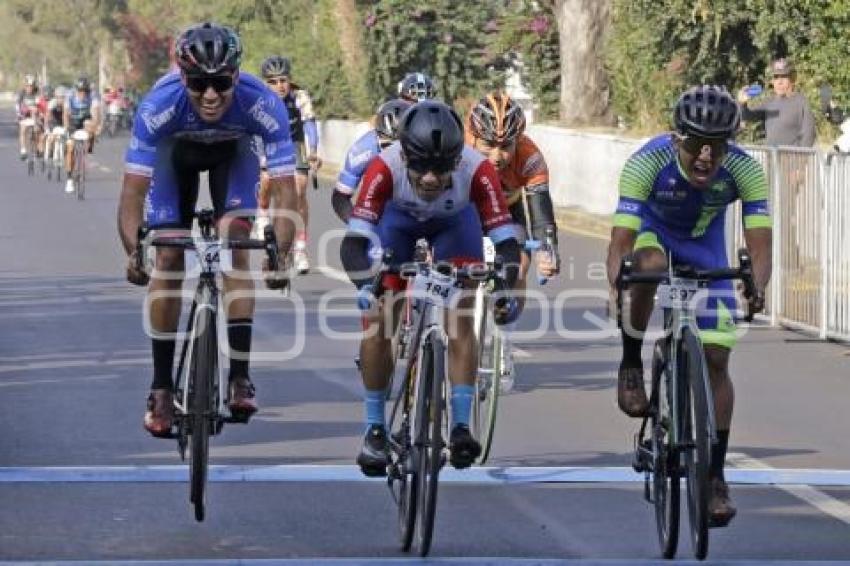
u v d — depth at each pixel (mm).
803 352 36031
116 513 21391
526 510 21859
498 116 25609
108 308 41688
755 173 20625
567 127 76125
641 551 19812
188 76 20531
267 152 21688
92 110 82000
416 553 19578
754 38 59000
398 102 28219
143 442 25859
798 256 38812
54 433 26531
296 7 127250
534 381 31938
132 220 21500
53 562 18922
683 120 19750
